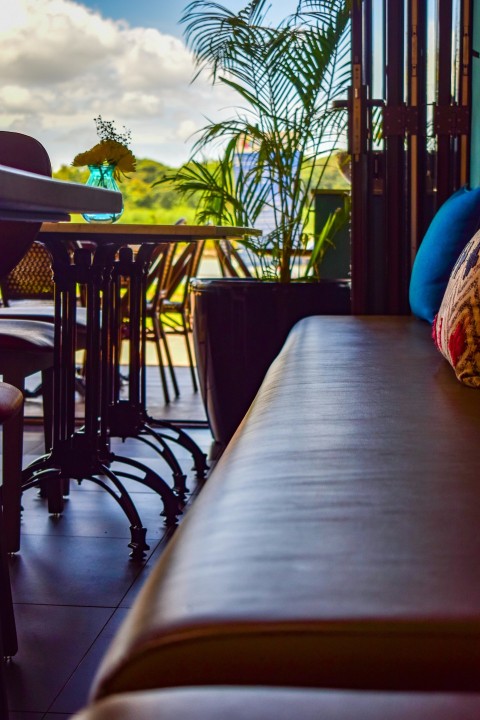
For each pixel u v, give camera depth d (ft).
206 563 2.16
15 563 7.00
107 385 8.32
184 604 1.94
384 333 7.82
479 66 10.25
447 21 10.27
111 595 6.36
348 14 10.99
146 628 1.89
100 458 7.79
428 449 3.36
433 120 10.34
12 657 5.32
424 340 7.25
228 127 11.33
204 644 1.83
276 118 11.32
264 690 1.69
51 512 8.34
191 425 12.47
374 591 1.98
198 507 2.72
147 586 2.18
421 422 3.90
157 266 13.94
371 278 10.66
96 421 7.65
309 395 4.66
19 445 7.16
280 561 2.16
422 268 8.46
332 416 4.05
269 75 11.29
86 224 6.99
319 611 1.88
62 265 7.52
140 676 1.83
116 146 8.72
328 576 2.06
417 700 1.64
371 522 2.46
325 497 2.70
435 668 1.82
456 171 10.39
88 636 5.65
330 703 1.63
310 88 11.18
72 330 7.61
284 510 2.57
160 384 16.03
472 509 2.60
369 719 1.57
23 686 4.97
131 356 9.04
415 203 10.48
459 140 10.35
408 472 3.01
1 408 4.75
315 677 1.83
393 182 10.52
